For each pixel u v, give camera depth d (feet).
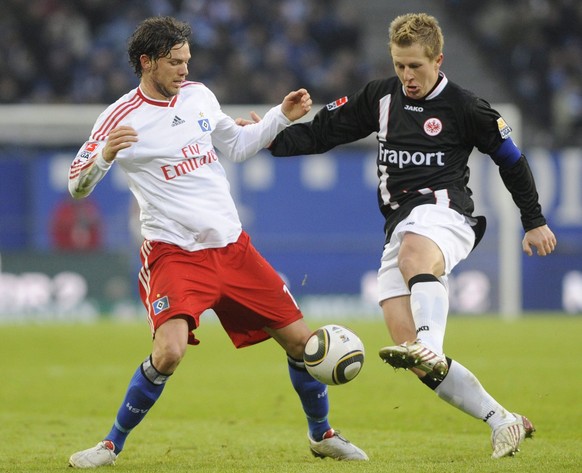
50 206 215.92
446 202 66.80
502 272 217.97
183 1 297.53
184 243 67.05
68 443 79.71
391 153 68.28
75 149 231.50
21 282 212.43
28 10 288.92
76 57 286.87
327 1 308.40
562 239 221.05
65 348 161.48
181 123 67.56
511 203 217.15
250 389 116.16
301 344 68.74
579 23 305.32
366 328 185.26
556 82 298.15
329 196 218.18
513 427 65.87
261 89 284.41
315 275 217.97
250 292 68.23
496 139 67.36
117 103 67.62
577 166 220.23
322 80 292.20
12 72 283.38
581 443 75.36
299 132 72.33
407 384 117.19
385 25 320.70
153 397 66.28
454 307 218.59
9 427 89.30
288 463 67.41
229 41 293.64
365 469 62.59
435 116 67.21
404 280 66.18
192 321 66.03
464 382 65.87
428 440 79.30
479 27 316.19
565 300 222.07
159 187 67.26
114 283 214.48
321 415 69.92
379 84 69.67
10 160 215.72
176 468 65.36
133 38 66.95
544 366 132.16
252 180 216.95
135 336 178.19
